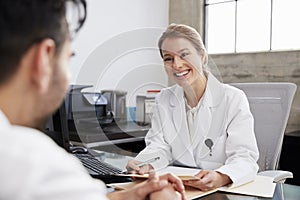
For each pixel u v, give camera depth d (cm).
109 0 284
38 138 34
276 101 165
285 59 275
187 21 330
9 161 30
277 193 94
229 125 133
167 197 76
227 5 315
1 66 36
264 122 165
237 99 136
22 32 35
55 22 38
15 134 33
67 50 41
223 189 96
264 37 294
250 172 107
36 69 37
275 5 286
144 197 78
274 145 160
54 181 31
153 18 326
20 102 38
